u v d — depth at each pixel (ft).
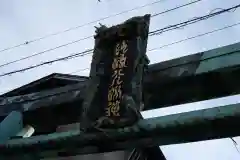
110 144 17.24
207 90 18.85
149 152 33.71
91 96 18.51
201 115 15.52
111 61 19.40
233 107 15.21
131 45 19.27
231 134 15.29
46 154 19.02
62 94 22.85
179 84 19.16
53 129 24.57
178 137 16.14
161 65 19.93
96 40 20.53
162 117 16.63
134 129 16.61
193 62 19.08
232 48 18.45
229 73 17.76
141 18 19.94
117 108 17.54
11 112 23.08
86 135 17.53
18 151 19.40
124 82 18.28
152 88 19.62
